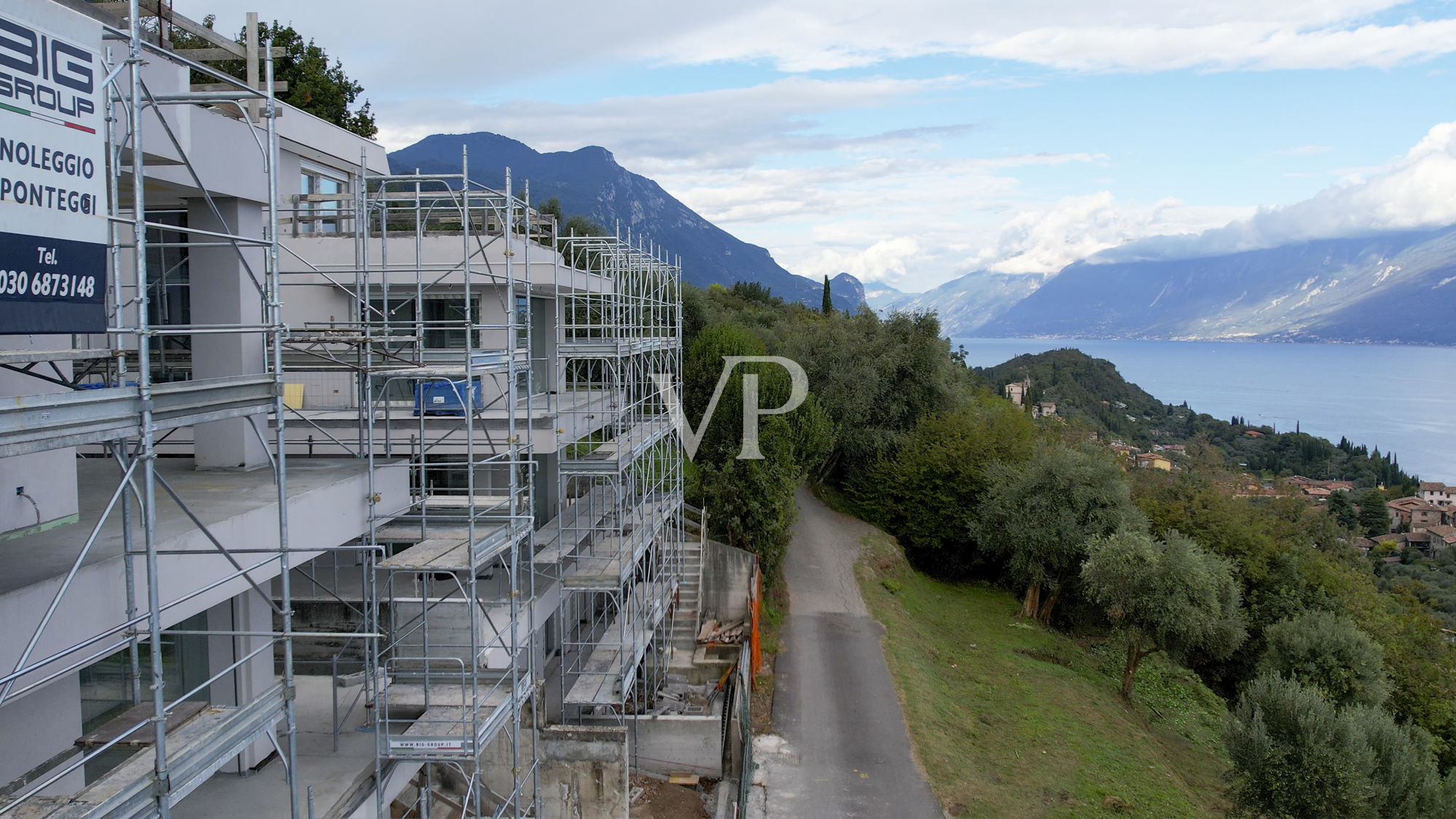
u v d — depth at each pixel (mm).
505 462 12438
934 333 44625
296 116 21547
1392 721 21453
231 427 12188
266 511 9500
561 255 22484
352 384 19359
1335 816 18641
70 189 6199
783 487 29609
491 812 14742
